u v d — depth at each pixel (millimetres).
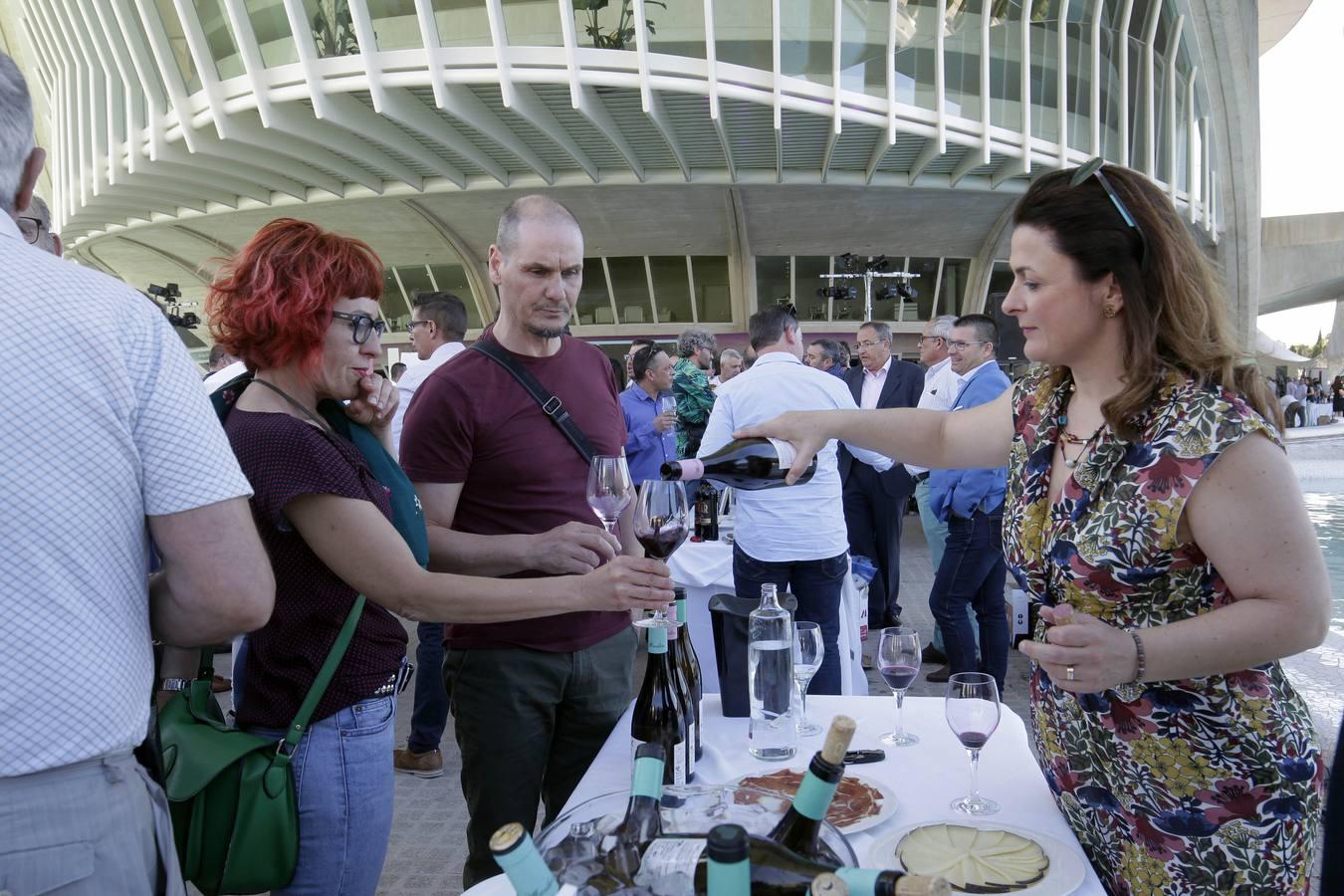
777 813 969
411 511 1789
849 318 26438
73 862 1083
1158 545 1279
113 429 1105
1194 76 25609
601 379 2393
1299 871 1309
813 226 23953
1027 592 1507
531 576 2113
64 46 21750
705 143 18906
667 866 882
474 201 22734
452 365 2182
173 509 1167
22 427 1037
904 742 1795
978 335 4523
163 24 16719
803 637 1910
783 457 1753
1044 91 19859
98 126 20391
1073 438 1422
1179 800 1311
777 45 15914
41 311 1065
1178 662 1212
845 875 744
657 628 1607
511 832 829
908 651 1904
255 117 17219
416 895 2816
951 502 4105
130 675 1144
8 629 1034
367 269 1715
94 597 1096
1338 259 39750
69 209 23438
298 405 1653
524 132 18109
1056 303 1356
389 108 15750
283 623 1585
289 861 1533
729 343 25969
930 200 22609
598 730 2270
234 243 26781
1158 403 1307
